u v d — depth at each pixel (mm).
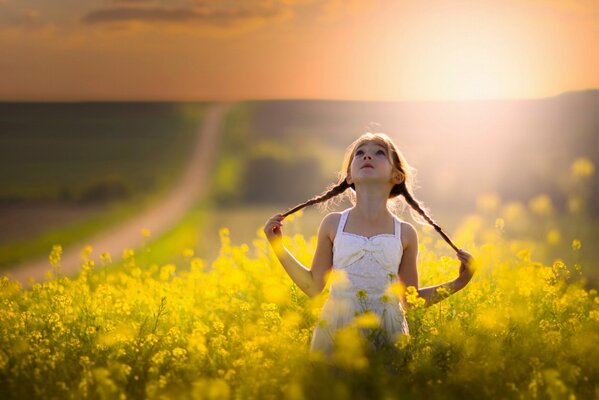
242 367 5094
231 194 81312
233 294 7500
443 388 4781
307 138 121250
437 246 8156
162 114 148500
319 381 4852
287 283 7605
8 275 8047
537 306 6359
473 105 94125
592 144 67062
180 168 99062
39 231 47094
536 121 77438
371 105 140125
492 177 63031
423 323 5551
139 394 4918
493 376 4914
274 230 5816
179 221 53312
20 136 132375
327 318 5461
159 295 7371
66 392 4836
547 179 59594
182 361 5285
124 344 5691
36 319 6348
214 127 134125
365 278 5473
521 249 7953
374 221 5660
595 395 4789
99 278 8625
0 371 5129
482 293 6734
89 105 158125
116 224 51906
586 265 8609
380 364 4871
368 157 5676
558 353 5391
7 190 82312
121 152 116438
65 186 85750
